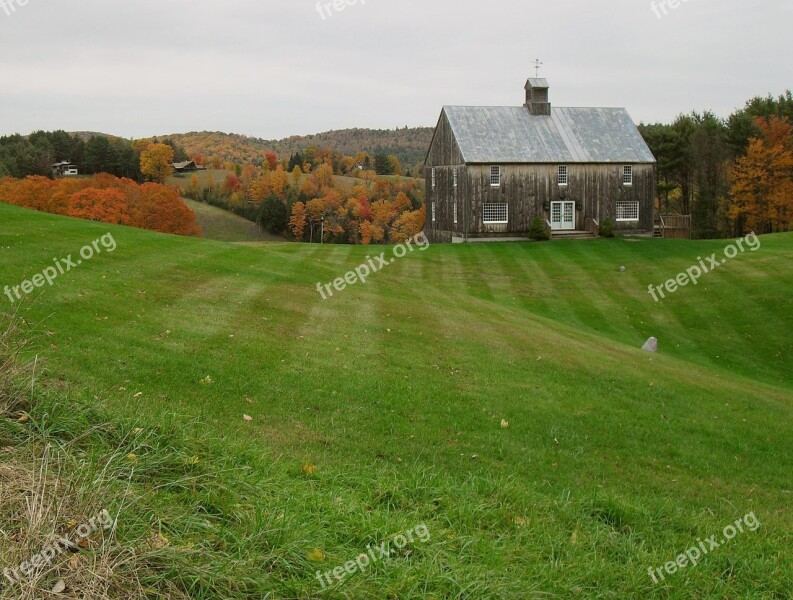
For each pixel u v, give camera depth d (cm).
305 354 1190
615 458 946
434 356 1320
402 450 850
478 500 711
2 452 558
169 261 1864
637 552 658
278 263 2211
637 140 4766
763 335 2283
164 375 948
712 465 980
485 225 4453
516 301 2647
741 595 616
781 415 1312
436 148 4825
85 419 648
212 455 664
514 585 539
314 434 849
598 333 2228
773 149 5488
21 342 776
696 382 1484
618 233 4691
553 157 4503
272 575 484
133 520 501
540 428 1008
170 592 444
